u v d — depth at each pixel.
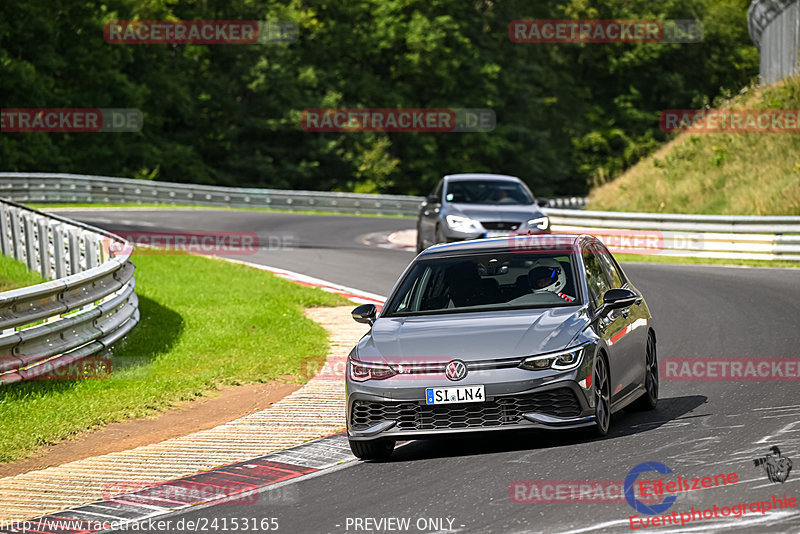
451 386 28.34
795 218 83.62
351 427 29.52
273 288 69.69
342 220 139.12
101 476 29.73
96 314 46.12
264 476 28.72
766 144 118.69
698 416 32.38
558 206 192.38
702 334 49.72
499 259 33.38
